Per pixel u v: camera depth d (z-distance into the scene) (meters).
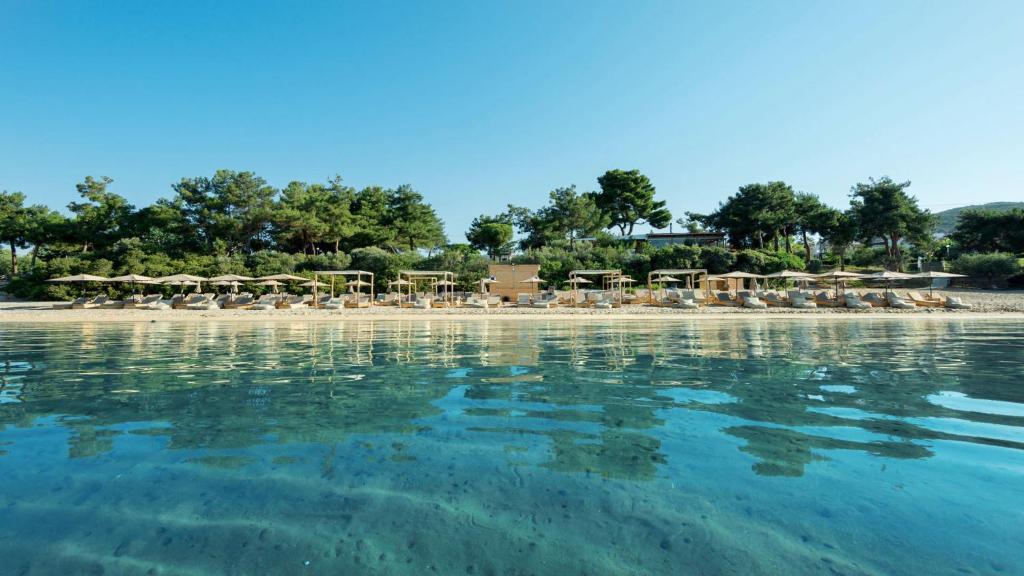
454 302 26.20
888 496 2.42
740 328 13.20
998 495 2.42
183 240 40.69
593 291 30.36
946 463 2.84
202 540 2.02
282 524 2.17
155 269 32.88
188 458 2.97
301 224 42.66
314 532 2.10
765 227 49.50
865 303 22.31
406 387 5.08
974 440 3.25
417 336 11.30
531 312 20.66
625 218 60.22
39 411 4.07
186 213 41.50
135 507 2.32
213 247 40.91
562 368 6.34
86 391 4.89
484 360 7.10
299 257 40.31
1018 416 3.87
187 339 10.65
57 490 2.50
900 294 25.05
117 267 34.03
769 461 2.90
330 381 5.44
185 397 4.62
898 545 1.96
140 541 2.02
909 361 6.83
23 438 3.33
